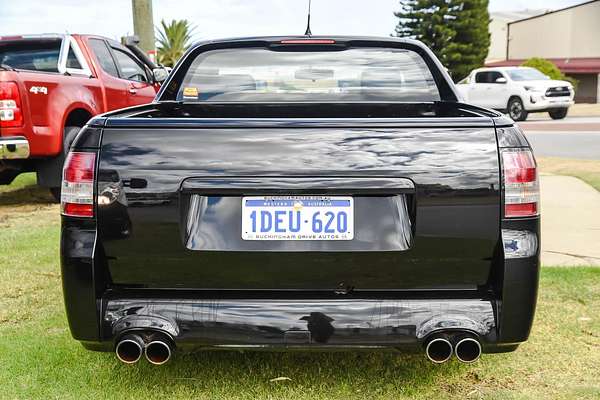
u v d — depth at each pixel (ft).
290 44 11.54
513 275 7.22
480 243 7.25
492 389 8.84
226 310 7.34
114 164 7.30
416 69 11.62
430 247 7.24
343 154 7.19
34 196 25.86
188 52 11.77
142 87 28.43
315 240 7.31
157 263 7.40
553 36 166.20
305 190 7.21
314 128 7.23
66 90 22.31
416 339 7.25
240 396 8.61
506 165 7.20
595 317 11.47
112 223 7.33
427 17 152.15
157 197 7.25
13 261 15.52
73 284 7.40
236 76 11.63
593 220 19.38
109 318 7.40
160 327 7.30
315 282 7.43
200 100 11.54
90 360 9.78
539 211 7.52
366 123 7.23
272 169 7.21
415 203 7.19
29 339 10.63
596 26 158.71
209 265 7.38
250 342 7.32
